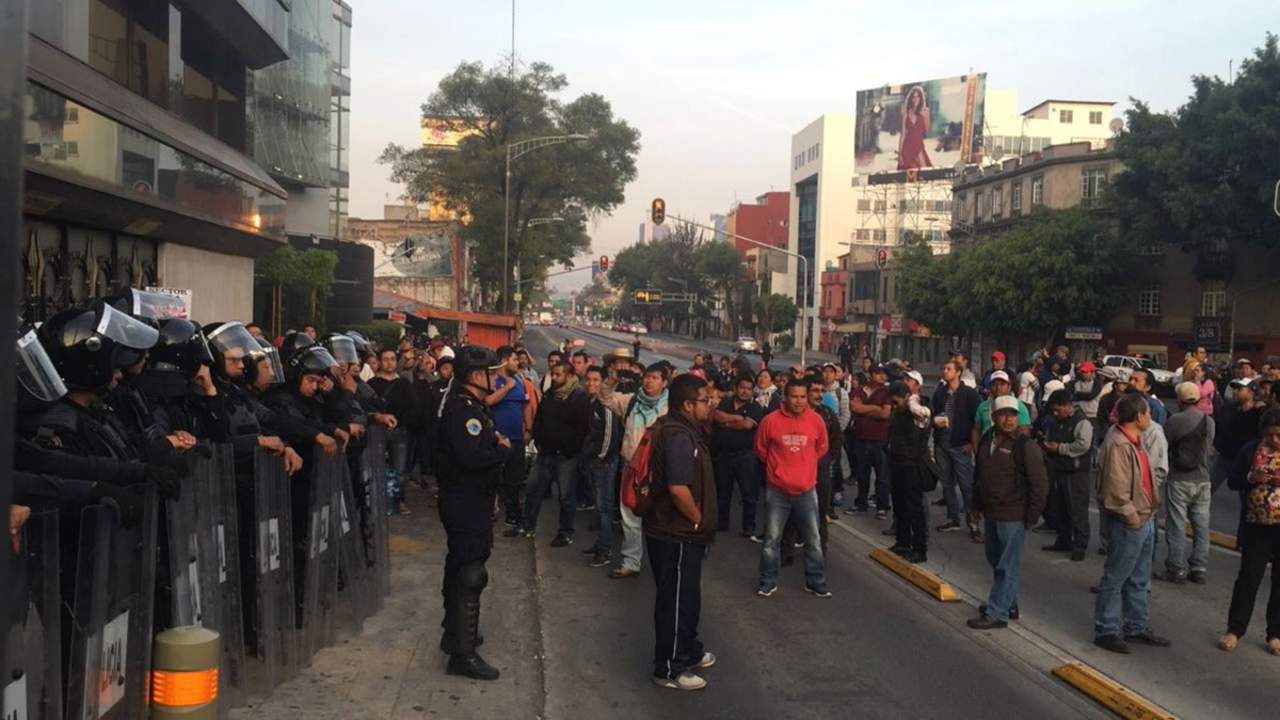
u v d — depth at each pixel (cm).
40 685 354
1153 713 581
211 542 508
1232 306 4862
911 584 930
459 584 630
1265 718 598
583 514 1267
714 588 906
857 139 8881
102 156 1250
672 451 628
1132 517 717
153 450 455
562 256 6041
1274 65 4066
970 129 8175
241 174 1828
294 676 611
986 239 5844
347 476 721
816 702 616
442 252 7119
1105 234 4978
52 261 1246
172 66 1772
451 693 600
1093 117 9544
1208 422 945
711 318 13288
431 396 1197
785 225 13175
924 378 6181
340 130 5416
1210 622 812
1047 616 823
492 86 5538
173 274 1628
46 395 414
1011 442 775
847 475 1730
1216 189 4131
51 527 359
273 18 2044
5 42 212
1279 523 713
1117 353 5234
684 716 590
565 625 777
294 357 724
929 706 612
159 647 375
